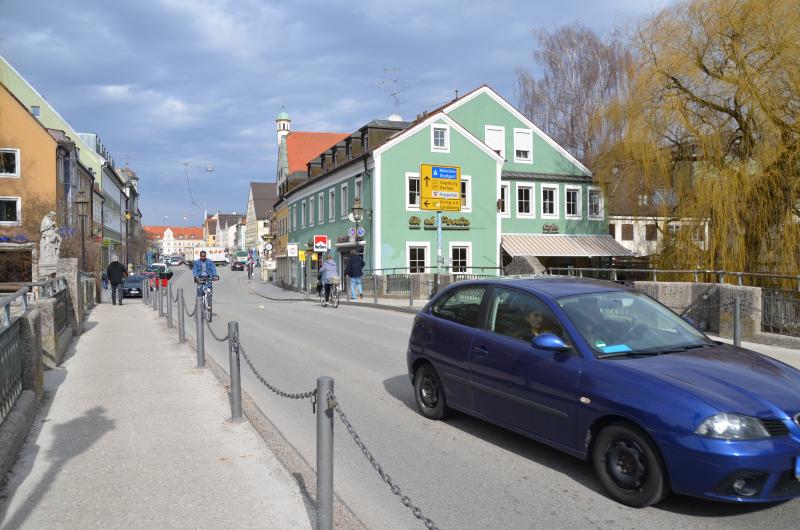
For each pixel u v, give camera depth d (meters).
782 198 17.42
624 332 5.03
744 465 3.74
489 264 31.33
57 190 38.84
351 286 25.70
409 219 29.81
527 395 5.07
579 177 34.59
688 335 5.32
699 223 18.94
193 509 3.98
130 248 76.06
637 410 4.13
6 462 4.47
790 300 10.84
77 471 4.64
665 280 19.80
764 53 17.61
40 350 6.91
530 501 4.29
